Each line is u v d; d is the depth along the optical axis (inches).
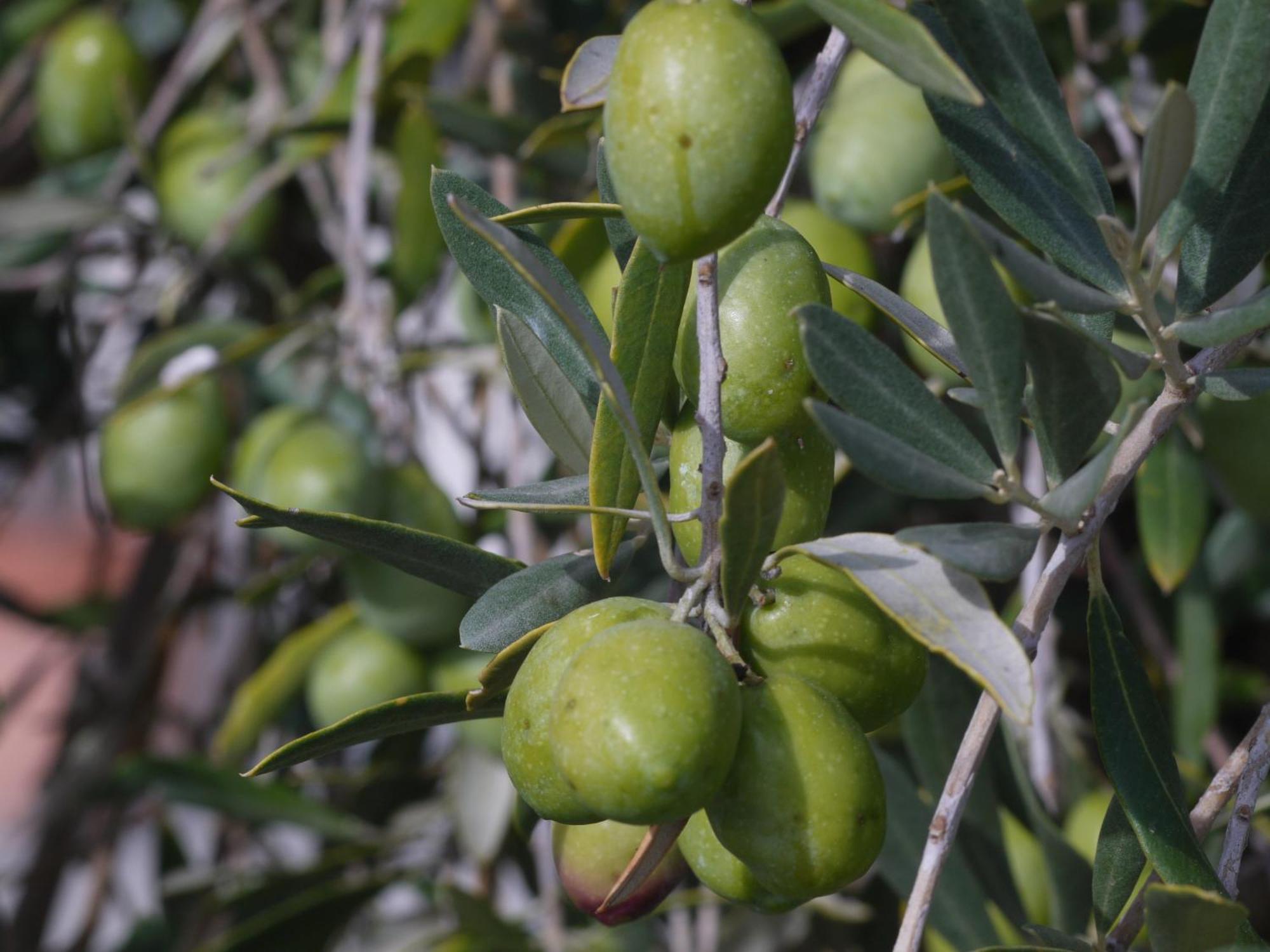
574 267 26.7
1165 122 19.9
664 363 21.2
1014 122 21.1
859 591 21.0
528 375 22.4
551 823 22.9
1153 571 27.4
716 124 19.8
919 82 19.9
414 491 32.4
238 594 31.8
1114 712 21.4
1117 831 22.1
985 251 20.1
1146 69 27.7
